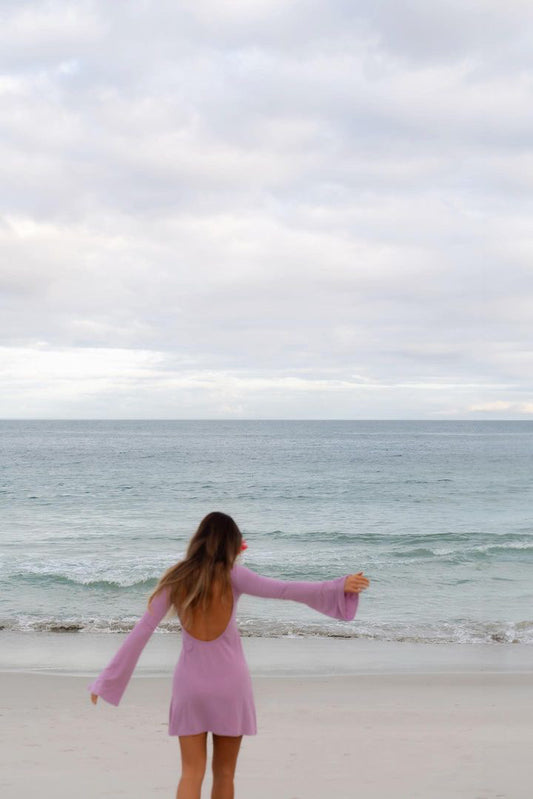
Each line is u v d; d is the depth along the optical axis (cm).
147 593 1584
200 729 331
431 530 2781
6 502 3719
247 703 337
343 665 993
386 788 494
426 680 897
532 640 1173
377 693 833
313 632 1220
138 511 3353
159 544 2403
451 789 490
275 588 333
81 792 485
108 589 1623
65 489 4359
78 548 2317
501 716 727
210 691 330
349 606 326
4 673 920
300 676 923
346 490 4331
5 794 478
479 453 8738
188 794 327
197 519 3061
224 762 341
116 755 580
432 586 1703
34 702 780
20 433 17588
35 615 1373
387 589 1666
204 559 336
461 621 1338
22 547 2338
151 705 774
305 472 5709
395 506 3578
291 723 696
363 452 9006
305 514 3272
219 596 334
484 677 913
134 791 489
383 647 1116
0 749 594
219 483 4753
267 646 1117
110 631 1223
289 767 546
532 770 537
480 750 595
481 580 1775
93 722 695
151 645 1121
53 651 1067
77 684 866
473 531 2753
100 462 6925
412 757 572
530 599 1561
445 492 4231
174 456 8012
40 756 574
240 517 3158
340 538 2556
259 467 6266
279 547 2364
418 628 1265
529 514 3284
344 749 599
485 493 4175
